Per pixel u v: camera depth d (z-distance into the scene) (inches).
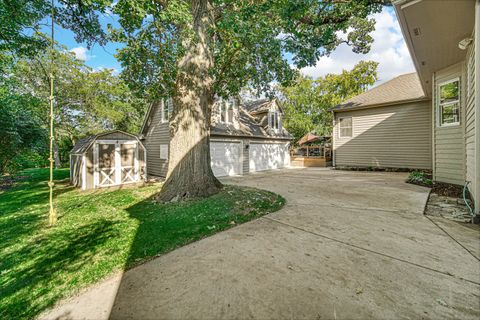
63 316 68.2
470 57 194.9
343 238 120.3
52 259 106.7
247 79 280.7
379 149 454.6
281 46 230.1
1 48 241.1
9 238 135.7
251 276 85.7
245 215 167.2
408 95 417.7
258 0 203.5
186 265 96.3
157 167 484.4
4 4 199.2
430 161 392.5
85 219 173.8
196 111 227.5
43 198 267.7
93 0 134.5
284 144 623.2
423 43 200.4
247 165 496.4
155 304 71.9
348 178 359.3
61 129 720.3
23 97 497.4
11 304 74.9
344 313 64.9
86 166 341.7
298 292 75.2
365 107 466.0
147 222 158.1
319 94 855.1
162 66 194.5
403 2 149.2
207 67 233.8
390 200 202.7
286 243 115.6
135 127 887.1
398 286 77.4
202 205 194.2
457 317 62.8
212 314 66.6
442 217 153.5
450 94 259.1
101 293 79.3
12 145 386.3
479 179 141.1
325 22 273.1
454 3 146.0
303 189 267.6
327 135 761.6
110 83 717.9
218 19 243.3
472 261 94.0
